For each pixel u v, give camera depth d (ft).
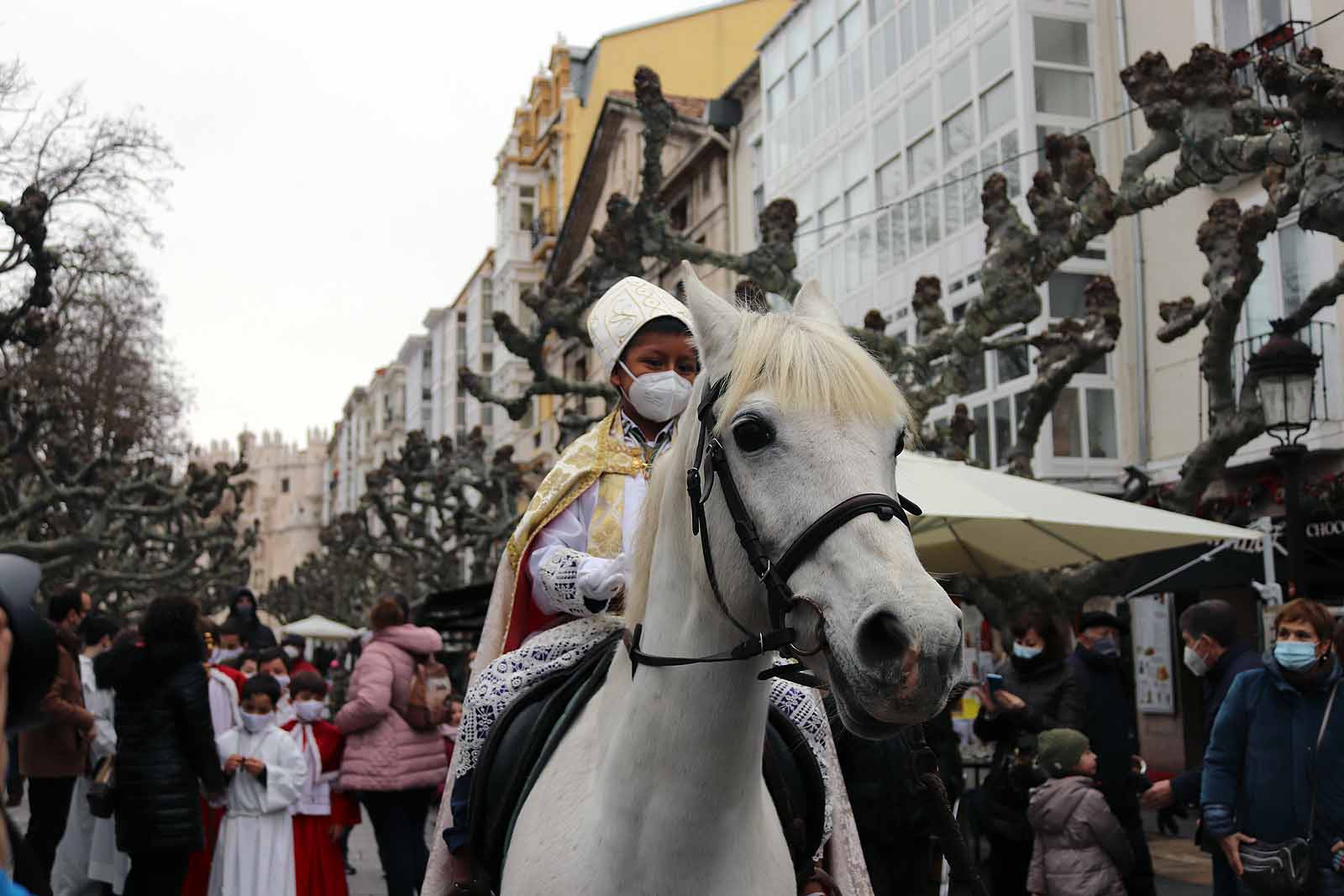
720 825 6.93
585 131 150.30
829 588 5.79
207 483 74.33
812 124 76.38
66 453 65.98
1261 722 15.05
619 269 37.42
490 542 77.92
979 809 21.13
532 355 41.45
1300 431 27.71
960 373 37.50
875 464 6.15
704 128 92.48
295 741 22.58
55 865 23.88
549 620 9.99
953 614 5.38
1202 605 19.33
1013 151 56.24
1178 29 53.11
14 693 4.87
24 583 4.99
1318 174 23.80
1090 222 32.50
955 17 60.85
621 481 9.86
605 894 7.10
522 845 7.89
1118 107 56.39
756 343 6.56
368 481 86.74
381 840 23.53
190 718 19.08
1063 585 35.29
